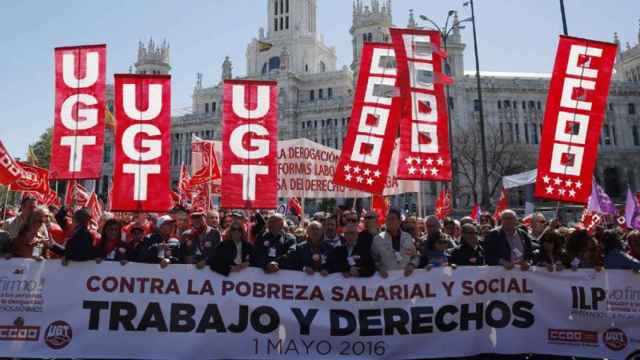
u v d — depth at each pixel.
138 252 10.13
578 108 11.76
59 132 11.39
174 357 8.97
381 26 93.56
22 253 9.30
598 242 10.27
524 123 85.25
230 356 9.04
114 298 9.05
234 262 9.41
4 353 8.73
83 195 20.38
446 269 9.38
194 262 10.52
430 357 9.12
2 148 13.05
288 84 94.94
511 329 9.20
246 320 9.13
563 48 11.92
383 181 12.77
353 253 9.58
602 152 85.06
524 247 9.99
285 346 9.11
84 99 11.46
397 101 12.98
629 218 18.73
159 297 9.12
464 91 83.56
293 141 17.98
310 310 9.23
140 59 112.62
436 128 12.93
